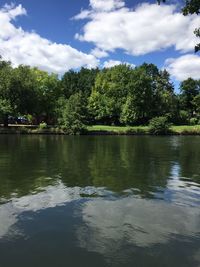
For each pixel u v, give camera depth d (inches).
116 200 592.1
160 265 360.2
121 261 367.6
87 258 373.1
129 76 4057.6
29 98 3161.9
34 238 419.5
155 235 433.4
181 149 1619.1
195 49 573.3
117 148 1641.2
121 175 848.9
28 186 704.4
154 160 1160.8
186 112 4461.1
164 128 3253.0
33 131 3080.7
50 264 361.4
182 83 4975.4
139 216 504.4
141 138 2613.2
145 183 749.3
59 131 3125.0
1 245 400.8
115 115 3983.8
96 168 959.0
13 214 506.0
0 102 3014.3
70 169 933.8
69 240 414.6
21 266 356.5
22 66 3294.8
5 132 3051.2
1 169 927.0
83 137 2672.2
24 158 1181.7
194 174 878.4
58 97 3764.8
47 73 3681.1
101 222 476.4
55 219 485.4
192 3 539.2
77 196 617.9
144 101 3853.3
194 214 517.0
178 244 406.3
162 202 584.1
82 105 3198.8
